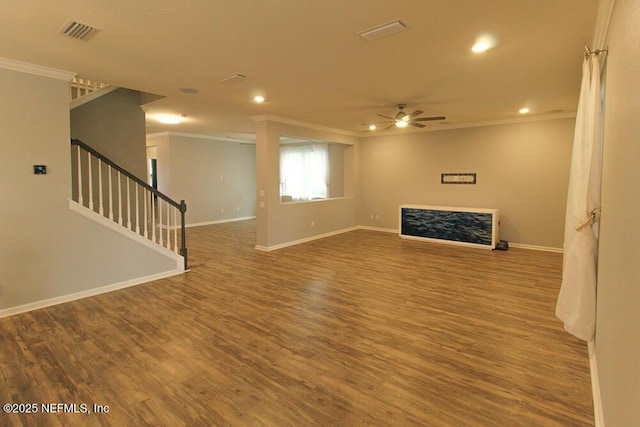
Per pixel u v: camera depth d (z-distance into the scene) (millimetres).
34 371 2527
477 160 7180
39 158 3658
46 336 3066
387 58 3287
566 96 4785
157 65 3463
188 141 9547
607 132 2166
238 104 5297
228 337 3068
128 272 4457
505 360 2684
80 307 3742
